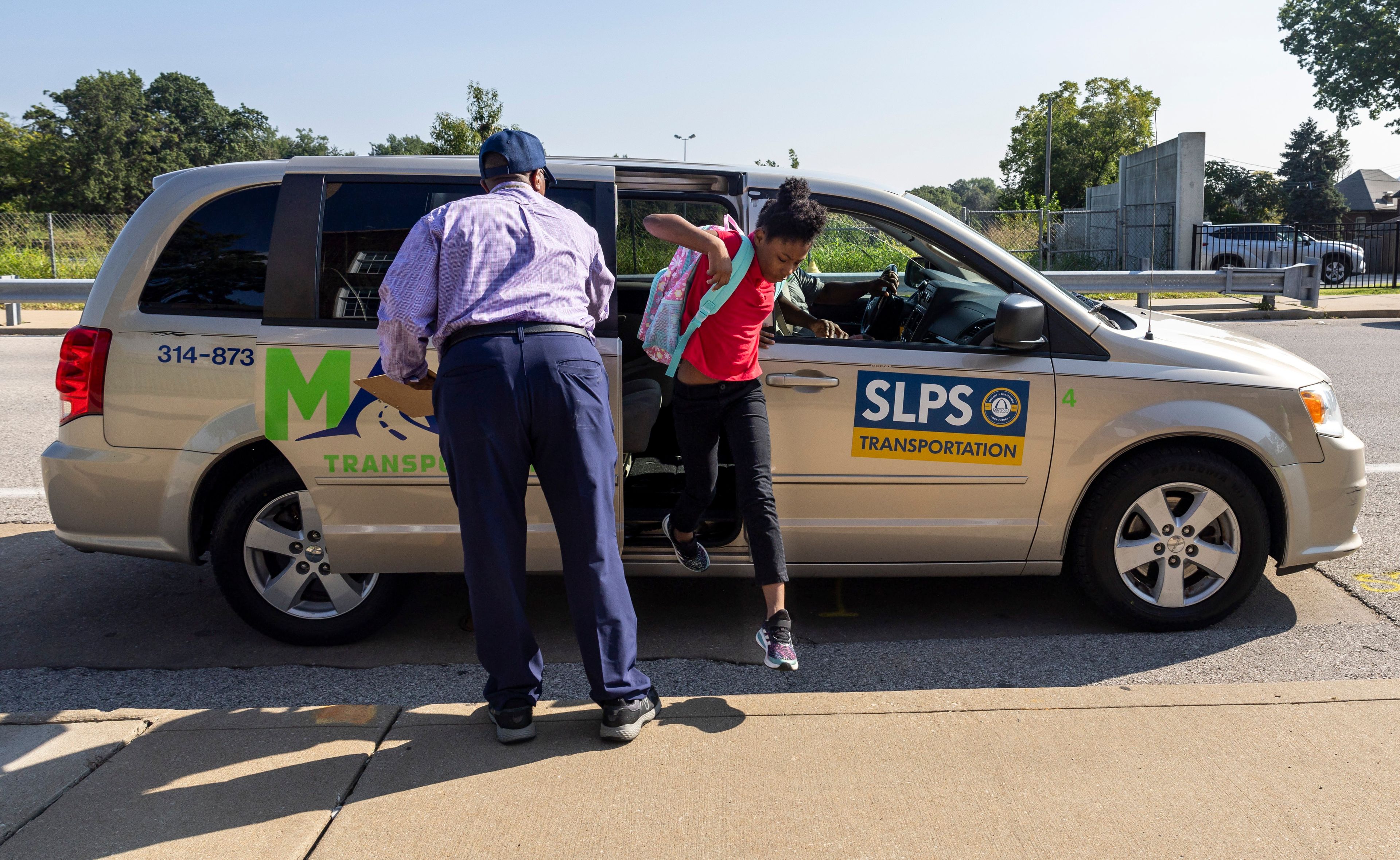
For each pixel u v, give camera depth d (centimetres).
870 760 250
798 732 264
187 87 10650
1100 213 1930
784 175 355
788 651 288
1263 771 243
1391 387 830
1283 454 349
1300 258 1948
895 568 356
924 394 340
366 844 217
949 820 224
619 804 231
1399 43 3325
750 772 244
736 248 284
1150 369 346
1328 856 212
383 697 320
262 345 326
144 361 331
